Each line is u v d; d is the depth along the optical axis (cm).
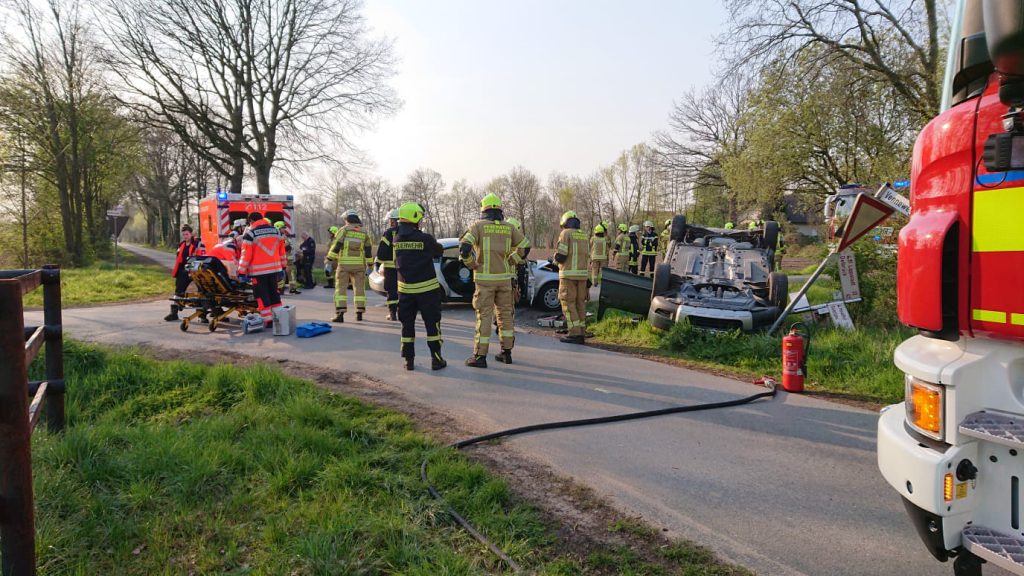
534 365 742
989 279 215
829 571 297
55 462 364
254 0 2602
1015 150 203
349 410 534
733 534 333
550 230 5300
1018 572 201
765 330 853
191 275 960
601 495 380
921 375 232
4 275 316
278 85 2742
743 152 2475
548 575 288
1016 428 208
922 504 225
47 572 269
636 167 4747
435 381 657
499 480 380
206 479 366
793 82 1934
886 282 916
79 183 2930
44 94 2673
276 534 307
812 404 586
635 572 295
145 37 2480
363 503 345
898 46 1702
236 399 554
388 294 1083
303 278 1803
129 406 543
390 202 6281
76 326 1012
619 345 884
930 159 238
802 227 3769
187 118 2884
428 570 279
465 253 696
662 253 2180
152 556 290
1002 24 185
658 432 499
